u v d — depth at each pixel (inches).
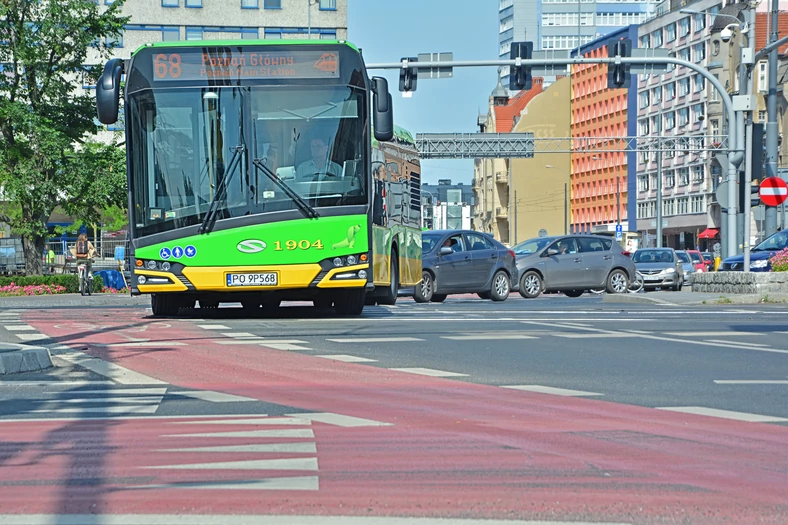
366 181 1066.7
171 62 1058.7
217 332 934.4
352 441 403.2
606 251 2082.9
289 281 1051.3
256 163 1053.8
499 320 1082.7
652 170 6988.2
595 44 7859.3
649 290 2596.0
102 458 372.2
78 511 296.2
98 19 2583.7
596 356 728.3
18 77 2576.3
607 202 7662.4
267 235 1050.7
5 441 409.4
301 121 1060.5
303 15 5118.1
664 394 538.3
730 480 336.8
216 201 1051.3
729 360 703.7
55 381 604.1
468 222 6358.3
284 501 306.8
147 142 1057.5
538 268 1993.1
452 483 331.3
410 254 1445.6
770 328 967.6
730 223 1898.4
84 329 979.3
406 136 1430.9
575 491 320.5
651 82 7022.6
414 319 1106.7
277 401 514.6
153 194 1055.6
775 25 2215.8
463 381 593.6
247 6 5073.8
